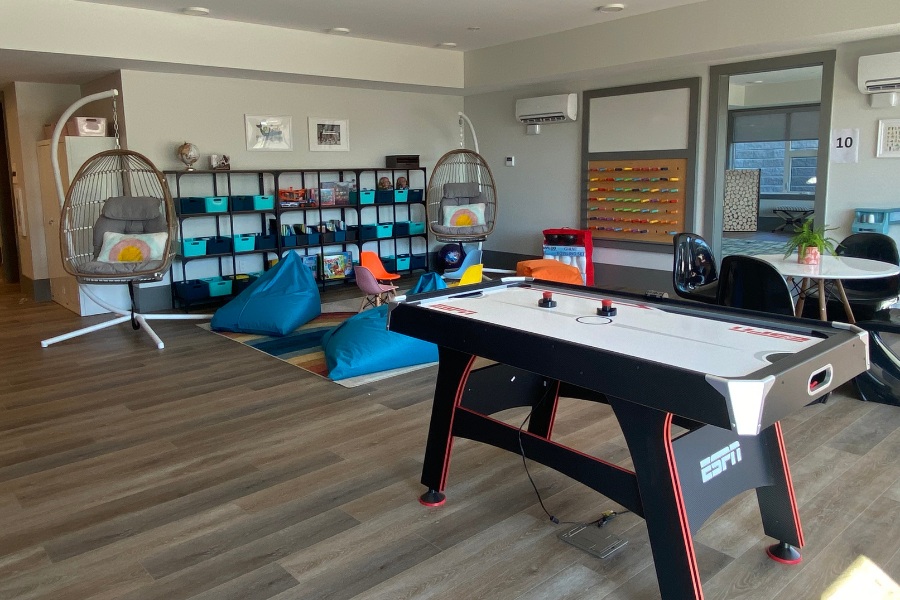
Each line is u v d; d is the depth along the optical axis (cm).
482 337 224
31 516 263
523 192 811
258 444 329
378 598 210
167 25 568
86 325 583
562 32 664
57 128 534
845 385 396
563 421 353
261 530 251
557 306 265
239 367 456
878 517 251
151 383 424
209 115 660
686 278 462
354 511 264
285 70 641
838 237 559
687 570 189
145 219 564
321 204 723
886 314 418
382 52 706
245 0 527
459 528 251
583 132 733
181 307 660
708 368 179
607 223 727
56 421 362
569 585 215
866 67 514
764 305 353
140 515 263
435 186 843
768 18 521
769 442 222
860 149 538
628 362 180
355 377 429
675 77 647
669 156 664
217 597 211
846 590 209
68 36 522
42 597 212
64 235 518
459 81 776
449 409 263
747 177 1147
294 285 567
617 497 208
